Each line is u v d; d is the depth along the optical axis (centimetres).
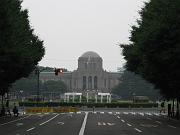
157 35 5266
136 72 7756
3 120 6150
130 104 13075
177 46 5147
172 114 7731
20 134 3566
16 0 6469
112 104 13075
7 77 6556
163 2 5378
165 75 5791
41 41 7681
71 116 7506
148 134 3578
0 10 4988
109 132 3794
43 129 4228
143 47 5572
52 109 9912
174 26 5156
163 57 5259
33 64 7269
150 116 7700
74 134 3541
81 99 16288
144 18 6481
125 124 5156
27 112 9500
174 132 3844
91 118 6738
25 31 6850
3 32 5109
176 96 6625
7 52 5300
